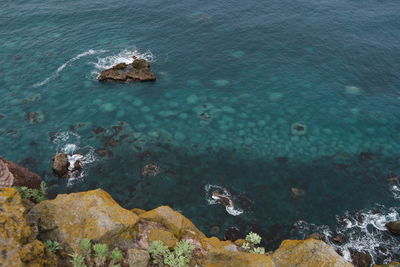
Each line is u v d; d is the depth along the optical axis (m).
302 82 38.81
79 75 38.69
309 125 33.22
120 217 15.47
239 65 41.28
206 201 26.08
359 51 43.94
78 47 43.41
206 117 33.78
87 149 29.84
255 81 38.84
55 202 15.44
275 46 44.72
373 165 29.47
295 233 24.27
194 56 42.66
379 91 37.97
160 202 25.94
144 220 17.00
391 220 25.17
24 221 12.63
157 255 14.71
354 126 33.28
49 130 31.61
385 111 35.16
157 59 41.94
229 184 27.44
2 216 12.25
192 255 15.64
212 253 15.89
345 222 25.02
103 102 35.12
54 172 27.69
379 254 23.08
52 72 38.94
